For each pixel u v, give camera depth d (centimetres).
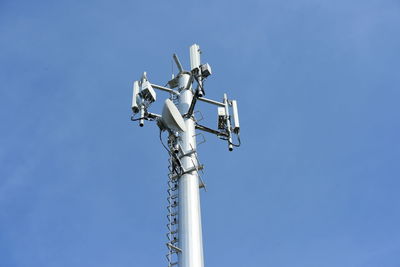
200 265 1677
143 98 2047
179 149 1894
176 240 1747
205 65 2033
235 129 2119
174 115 1859
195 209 1783
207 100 2162
